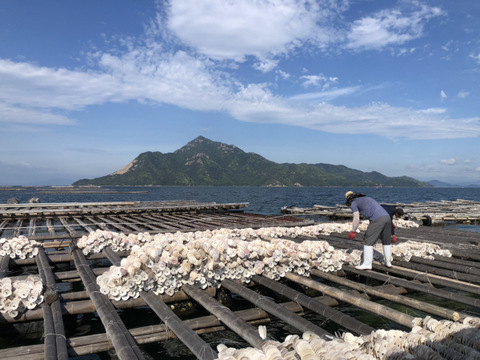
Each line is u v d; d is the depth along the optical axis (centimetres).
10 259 698
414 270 632
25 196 6138
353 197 644
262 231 961
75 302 463
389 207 630
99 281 474
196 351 317
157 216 1728
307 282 527
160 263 483
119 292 462
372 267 639
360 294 539
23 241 715
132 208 1881
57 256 721
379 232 604
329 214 2102
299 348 275
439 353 279
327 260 609
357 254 661
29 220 1614
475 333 291
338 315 405
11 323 428
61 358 320
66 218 1659
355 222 616
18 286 439
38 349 343
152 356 405
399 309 530
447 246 837
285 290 494
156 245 535
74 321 496
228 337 428
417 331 317
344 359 260
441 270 608
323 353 273
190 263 505
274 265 562
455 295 471
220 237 631
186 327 367
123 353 314
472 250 795
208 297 457
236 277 545
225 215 1770
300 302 463
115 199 5194
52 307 430
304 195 7475
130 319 517
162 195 7500
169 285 494
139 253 499
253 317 441
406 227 1282
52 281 515
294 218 1569
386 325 480
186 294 508
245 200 4994
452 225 1845
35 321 441
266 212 2741
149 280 482
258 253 564
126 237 774
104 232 748
